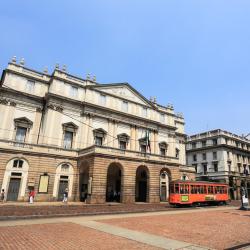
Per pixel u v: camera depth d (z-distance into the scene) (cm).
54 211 1969
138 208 2514
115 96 4153
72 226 1338
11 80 3344
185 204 3052
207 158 6581
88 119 3753
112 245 927
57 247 880
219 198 3534
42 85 3638
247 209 2702
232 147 6412
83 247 888
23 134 3344
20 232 1130
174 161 3844
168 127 4800
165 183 4275
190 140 7175
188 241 1038
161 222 1588
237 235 1202
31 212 1850
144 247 909
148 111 4553
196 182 3281
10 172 2905
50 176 3164
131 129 4219
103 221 1563
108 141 3875
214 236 1163
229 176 6041
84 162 3259
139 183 3972
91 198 2808
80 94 3784
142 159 3419
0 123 3144
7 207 2233
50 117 3403
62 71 3681
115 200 3606
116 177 3856
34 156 3100
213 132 6631
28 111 3425
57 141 3397
